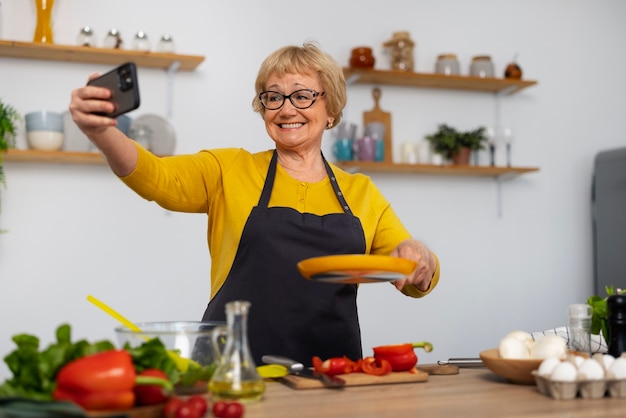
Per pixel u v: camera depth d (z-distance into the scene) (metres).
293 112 1.85
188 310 3.45
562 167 4.16
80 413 0.93
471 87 3.93
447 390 1.33
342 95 1.94
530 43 4.13
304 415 1.08
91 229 3.33
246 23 3.60
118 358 1.03
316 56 1.87
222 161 1.87
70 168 3.31
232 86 3.56
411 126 3.86
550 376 1.25
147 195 1.65
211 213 1.86
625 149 3.95
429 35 3.91
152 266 3.41
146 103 3.42
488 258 3.97
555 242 4.11
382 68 3.80
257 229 1.79
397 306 3.78
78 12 3.34
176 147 3.45
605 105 4.27
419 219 3.85
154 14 3.46
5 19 3.21
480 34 4.02
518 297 4.01
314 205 1.87
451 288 3.88
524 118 4.09
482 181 3.99
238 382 1.16
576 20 4.25
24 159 3.20
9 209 3.21
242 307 1.17
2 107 3.02
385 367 1.43
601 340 1.84
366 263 1.32
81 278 3.30
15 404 0.94
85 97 1.32
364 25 3.79
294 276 1.77
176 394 1.21
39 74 3.28
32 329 3.22
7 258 3.21
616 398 1.25
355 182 1.96
